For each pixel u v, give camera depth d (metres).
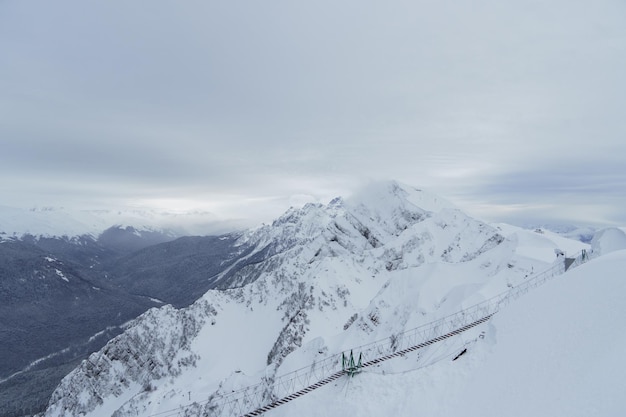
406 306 103.88
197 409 109.06
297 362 102.31
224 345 190.75
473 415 29.84
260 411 41.47
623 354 26.19
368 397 35.94
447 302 85.06
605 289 35.19
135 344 198.62
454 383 34.69
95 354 198.62
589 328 31.48
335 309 179.00
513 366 32.84
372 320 115.94
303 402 39.34
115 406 181.88
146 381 184.62
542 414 25.69
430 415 31.77
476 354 37.97
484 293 73.25
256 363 175.75
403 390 35.50
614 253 43.81
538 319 37.53
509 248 114.75
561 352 30.75
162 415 120.75
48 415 189.75
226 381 107.81
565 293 38.88
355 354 89.69
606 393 23.73
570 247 115.69
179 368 178.62
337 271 197.25
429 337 63.75
